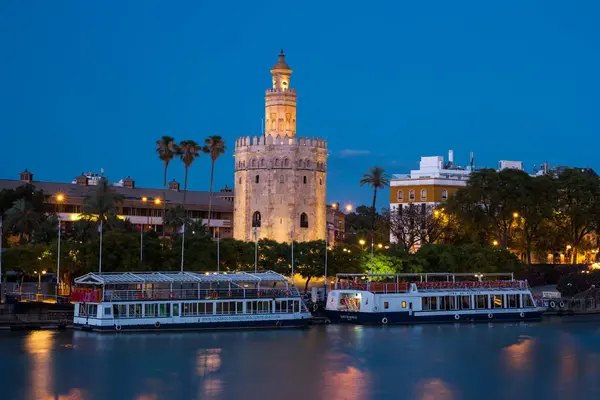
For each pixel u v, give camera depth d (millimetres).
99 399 117312
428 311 178000
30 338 151375
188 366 134375
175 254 187750
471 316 181625
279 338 157250
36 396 118188
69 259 179500
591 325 180500
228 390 122312
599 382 129250
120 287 165500
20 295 170125
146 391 121125
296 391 122188
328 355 144000
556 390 125000
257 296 165625
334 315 177875
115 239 182875
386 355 145125
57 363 134625
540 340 160625
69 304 165500
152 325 158000
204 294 163500
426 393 122562
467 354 147125
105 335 154375
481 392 123625
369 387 125125
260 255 199375
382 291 175875
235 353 143875
